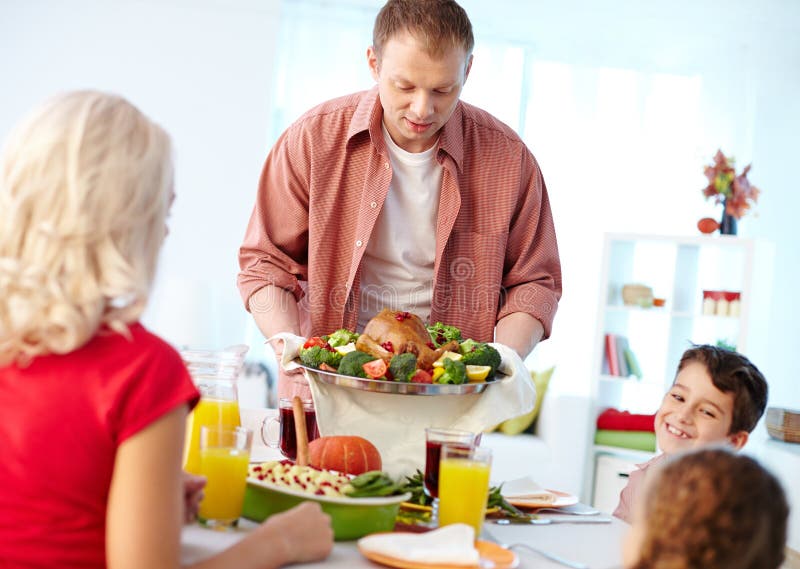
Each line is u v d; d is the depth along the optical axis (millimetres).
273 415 1950
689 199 5938
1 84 5672
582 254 5930
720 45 5910
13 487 1021
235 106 5820
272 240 2301
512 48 5895
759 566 976
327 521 1196
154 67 5777
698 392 2029
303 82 5844
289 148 2256
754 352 5188
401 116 1979
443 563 1148
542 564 1225
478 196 2258
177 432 1043
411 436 1725
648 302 5219
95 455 1022
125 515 1014
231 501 1281
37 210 999
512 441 4859
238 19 5805
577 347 5895
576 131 5926
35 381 1021
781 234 5914
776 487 994
